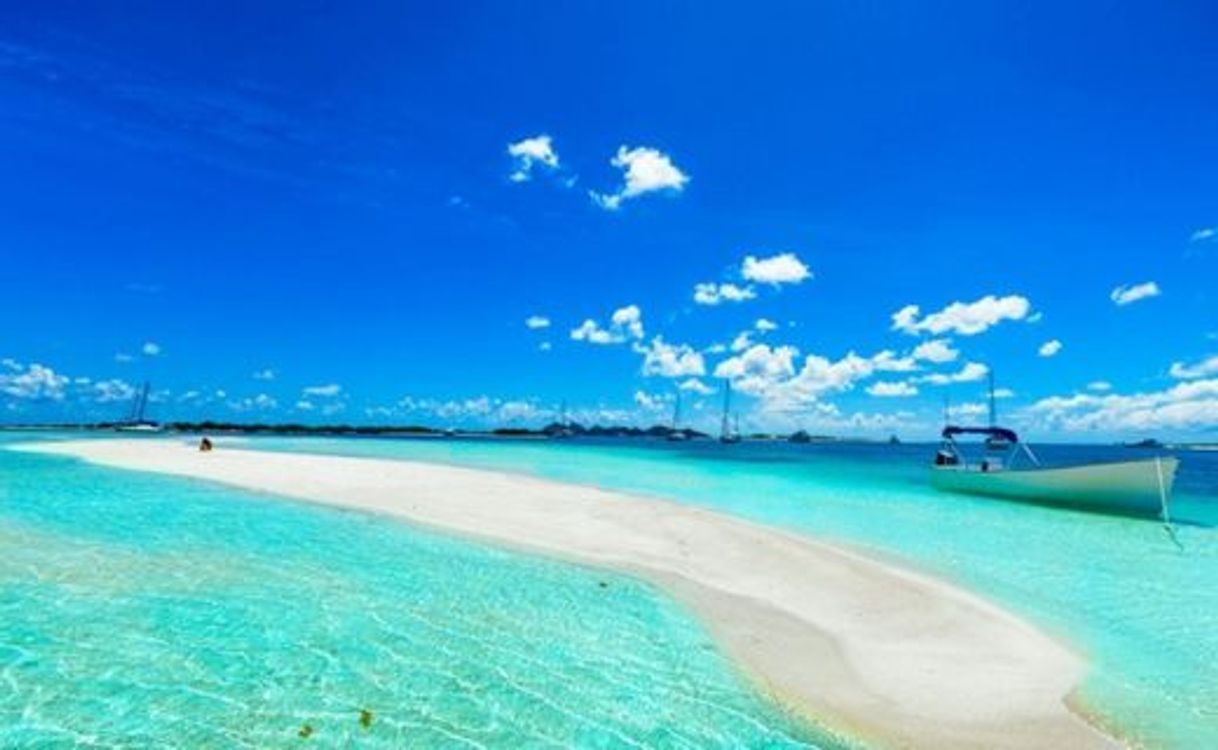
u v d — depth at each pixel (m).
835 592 10.31
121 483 20.56
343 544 12.39
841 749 5.66
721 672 7.14
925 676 7.23
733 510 19.47
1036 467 24.67
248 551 11.54
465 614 8.66
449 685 6.54
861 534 15.95
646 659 7.41
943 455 30.33
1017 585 11.34
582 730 5.78
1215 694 6.91
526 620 8.53
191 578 9.70
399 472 26.70
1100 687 7.05
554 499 19.48
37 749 5.10
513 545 12.80
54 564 10.16
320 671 6.72
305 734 5.48
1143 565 13.27
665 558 12.17
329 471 25.92
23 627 7.55
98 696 5.99
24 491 18.42
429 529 14.08
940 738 5.90
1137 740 5.93
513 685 6.61
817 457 63.72
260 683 6.38
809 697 6.62
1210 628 9.09
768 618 8.99
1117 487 21.55
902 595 10.23
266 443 55.16
